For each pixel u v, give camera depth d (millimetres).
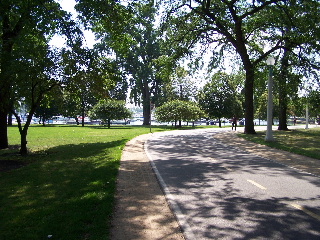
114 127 45531
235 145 17234
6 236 4449
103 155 13031
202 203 6184
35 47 12188
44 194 6793
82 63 13039
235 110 49031
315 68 22781
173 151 14711
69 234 4488
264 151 14602
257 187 7504
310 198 6539
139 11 22469
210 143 18344
